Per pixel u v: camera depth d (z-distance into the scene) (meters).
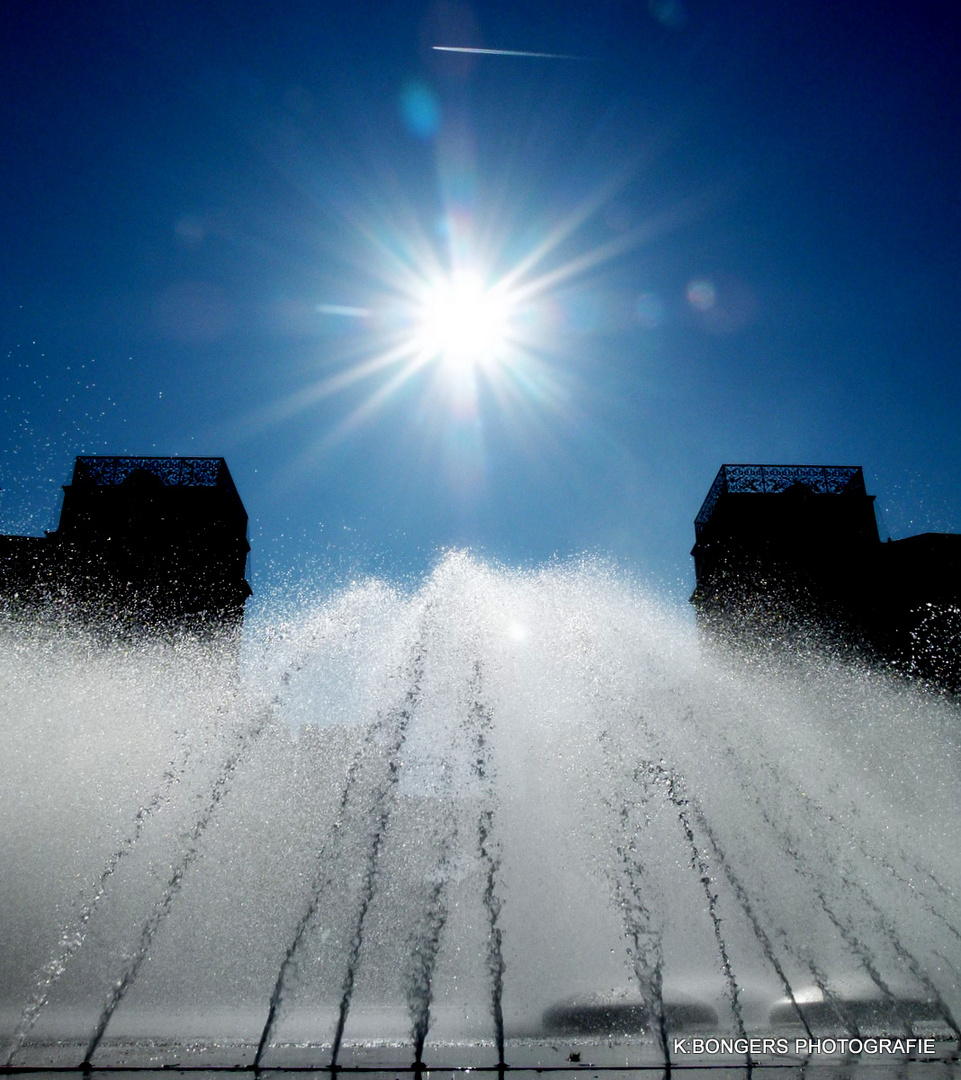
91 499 24.72
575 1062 5.38
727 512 25.64
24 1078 5.04
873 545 24.80
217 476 25.23
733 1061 5.39
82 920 10.74
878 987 7.07
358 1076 5.09
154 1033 6.79
